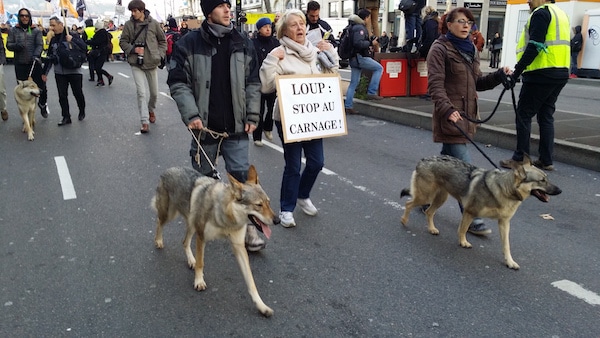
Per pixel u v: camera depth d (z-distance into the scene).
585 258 4.18
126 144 8.29
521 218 5.11
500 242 4.55
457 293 3.64
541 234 4.70
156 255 4.28
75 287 3.75
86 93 14.34
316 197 5.77
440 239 4.62
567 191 5.87
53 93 14.21
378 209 5.38
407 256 4.27
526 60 6.00
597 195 5.71
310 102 4.79
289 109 4.67
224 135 4.15
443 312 3.40
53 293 3.66
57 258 4.23
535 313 3.38
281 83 4.62
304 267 4.08
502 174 3.98
